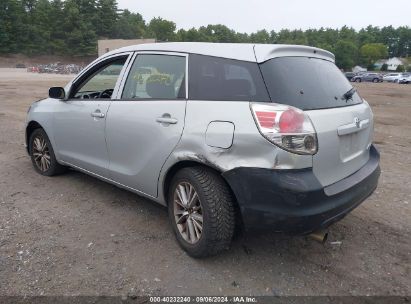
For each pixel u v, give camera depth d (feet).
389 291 10.41
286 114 9.69
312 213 9.68
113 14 466.70
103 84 14.97
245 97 10.46
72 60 398.83
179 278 10.67
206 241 10.89
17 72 208.03
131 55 13.89
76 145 15.76
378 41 579.07
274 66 10.56
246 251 12.10
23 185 17.10
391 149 26.66
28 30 374.84
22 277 10.51
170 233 13.07
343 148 11.12
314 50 12.25
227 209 10.75
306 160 9.77
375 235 13.43
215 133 10.53
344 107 11.61
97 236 12.76
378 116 46.26
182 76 12.00
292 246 12.50
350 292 10.32
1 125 32.48
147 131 12.34
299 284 10.59
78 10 418.51
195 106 11.25
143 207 15.06
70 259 11.40
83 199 15.69
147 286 10.30
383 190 17.78
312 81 11.18
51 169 17.88
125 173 13.52
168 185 12.39
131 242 12.45
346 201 10.54
